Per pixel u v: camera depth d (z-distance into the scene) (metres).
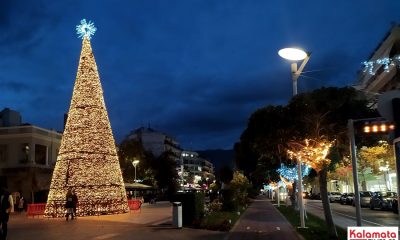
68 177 30.92
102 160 31.77
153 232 19.09
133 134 138.50
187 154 176.88
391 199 35.81
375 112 15.03
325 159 15.52
